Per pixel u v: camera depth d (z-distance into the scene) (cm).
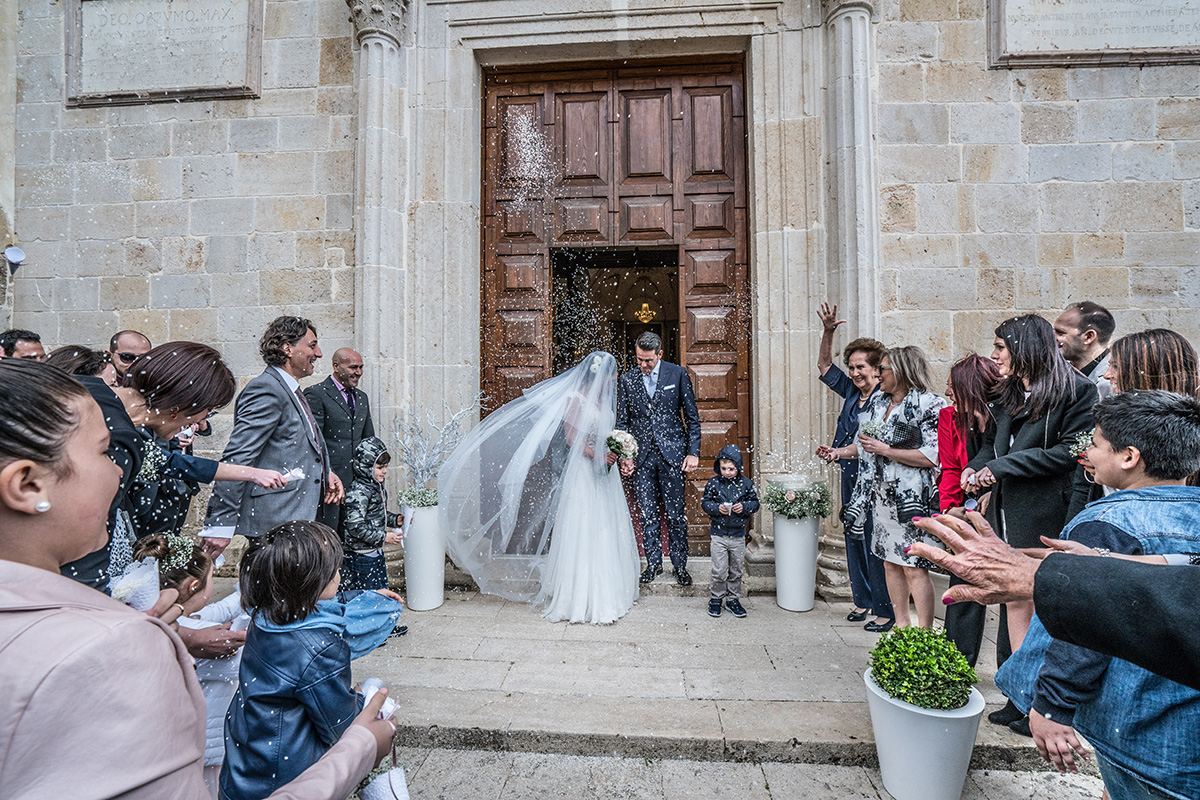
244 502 271
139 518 202
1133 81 430
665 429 427
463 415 465
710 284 479
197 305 490
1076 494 223
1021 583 101
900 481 297
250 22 487
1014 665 155
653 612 384
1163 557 117
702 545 482
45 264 503
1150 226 427
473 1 466
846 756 235
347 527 325
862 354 352
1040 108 435
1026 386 249
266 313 484
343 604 174
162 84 495
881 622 352
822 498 385
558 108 494
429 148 471
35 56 507
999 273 434
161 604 125
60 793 54
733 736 239
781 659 312
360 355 411
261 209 487
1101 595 84
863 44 423
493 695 272
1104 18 430
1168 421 131
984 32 439
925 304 437
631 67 487
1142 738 121
